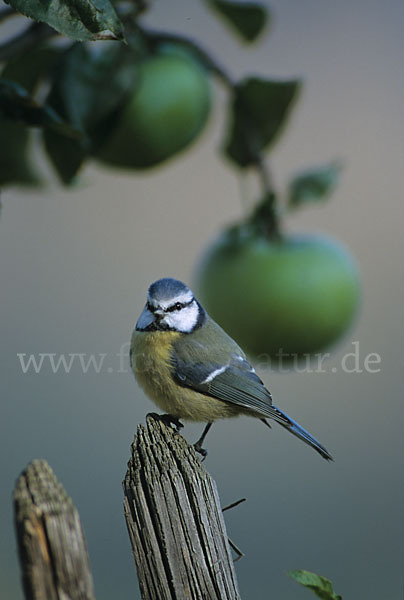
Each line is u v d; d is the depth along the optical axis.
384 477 11.03
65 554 3.67
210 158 12.69
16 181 6.35
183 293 8.09
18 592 9.50
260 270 6.07
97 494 10.34
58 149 5.71
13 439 10.75
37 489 3.74
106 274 12.08
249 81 6.20
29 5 4.35
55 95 5.61
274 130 6.46
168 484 4.48
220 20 6.62
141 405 11.28
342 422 11.66
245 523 10.52
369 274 12.82
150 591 4.39
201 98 5.89
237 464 11.23
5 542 9.93
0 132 6.14
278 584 9.86
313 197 6.41
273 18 6.55
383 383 12.01
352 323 6.41
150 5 5.82
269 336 6.13
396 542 10.41
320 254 6.21
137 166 5.96
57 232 12.27
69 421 11.01
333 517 10.60
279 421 7.92
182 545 4.42
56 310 11.85
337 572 10.05
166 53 5.87
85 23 4.37
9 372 11.31
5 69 6.13
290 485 10.98
